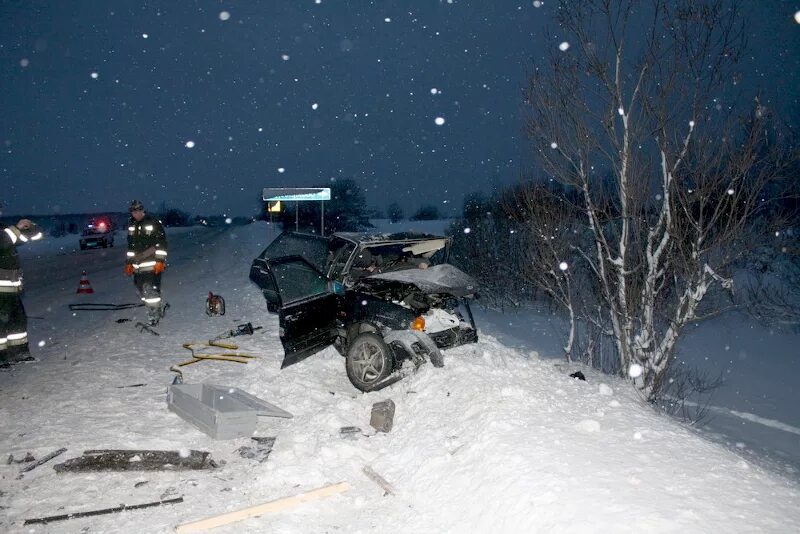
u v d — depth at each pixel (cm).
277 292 653
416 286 684
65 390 623
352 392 647
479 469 393
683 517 305
